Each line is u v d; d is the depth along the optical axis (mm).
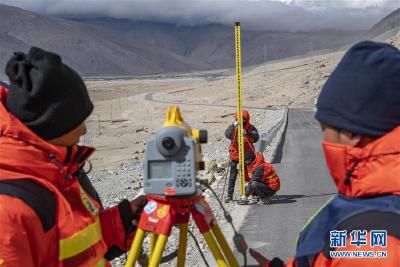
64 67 2521
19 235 2184
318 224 2109
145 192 3076
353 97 1982
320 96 2119
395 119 1963
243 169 10883
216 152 25891
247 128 10945
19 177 2301
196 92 137750
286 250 7914
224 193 12031
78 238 2441
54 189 2379
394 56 1966
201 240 8164
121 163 38281
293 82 115312
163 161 3018
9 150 2332
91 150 2699
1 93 2555
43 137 2469
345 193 2064
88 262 2512
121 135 62094
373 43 2023
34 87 2377
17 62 2434
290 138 29781
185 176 2998
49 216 2312
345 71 2020
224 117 74188
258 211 10320
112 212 3199
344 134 2043
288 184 13766
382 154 1943
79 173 2854
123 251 3291
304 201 11305
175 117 3061
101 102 128125
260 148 18797
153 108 99438
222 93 122500
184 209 3166
